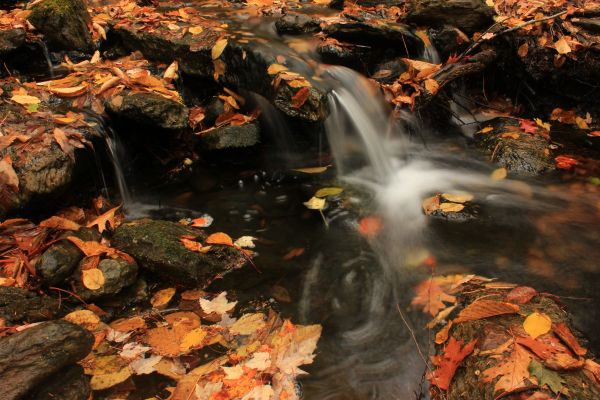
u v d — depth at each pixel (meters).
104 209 3.79
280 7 6.30
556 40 5.34
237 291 3.14
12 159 3.32
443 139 5.18
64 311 2.83
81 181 3.71
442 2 5.33
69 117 3.83
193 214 3.94
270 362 2.57
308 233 3.72
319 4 6.53
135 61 5.02
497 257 3.42
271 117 4.83
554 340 2.32
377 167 4.63
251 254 3.47
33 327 2.33
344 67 4.96
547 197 4.12
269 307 3.01
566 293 3.07
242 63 4.58
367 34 5.10
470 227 3.75
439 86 4.78
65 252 2.96
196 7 6.33
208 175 4.44
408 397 2.44
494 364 2.20
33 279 2.91
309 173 4.51
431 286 3.16
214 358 2.62
